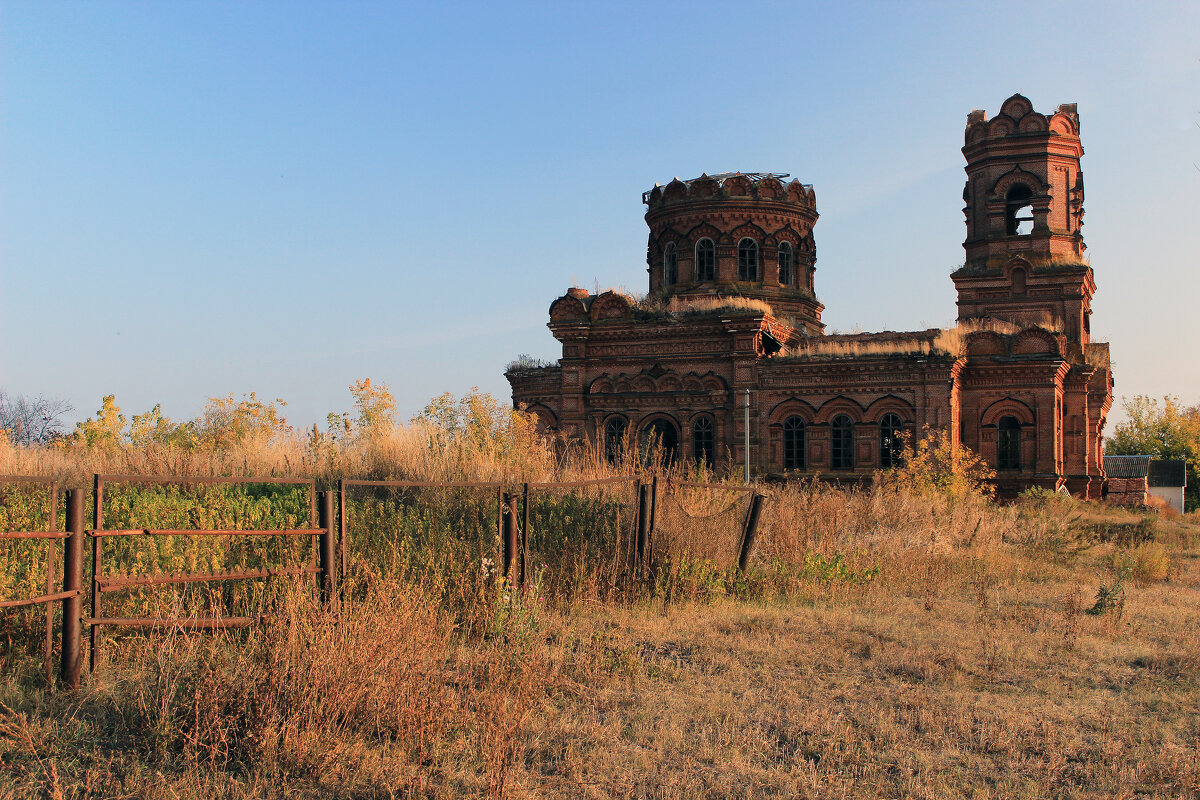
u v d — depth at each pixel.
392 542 12.78
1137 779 7.22
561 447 41.00
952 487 29.72
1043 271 43.28
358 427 21.94
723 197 44.25
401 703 7.86
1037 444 38.66
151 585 9.99
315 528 10.09
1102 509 36.75
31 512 12.70
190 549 11.21
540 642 10.22
